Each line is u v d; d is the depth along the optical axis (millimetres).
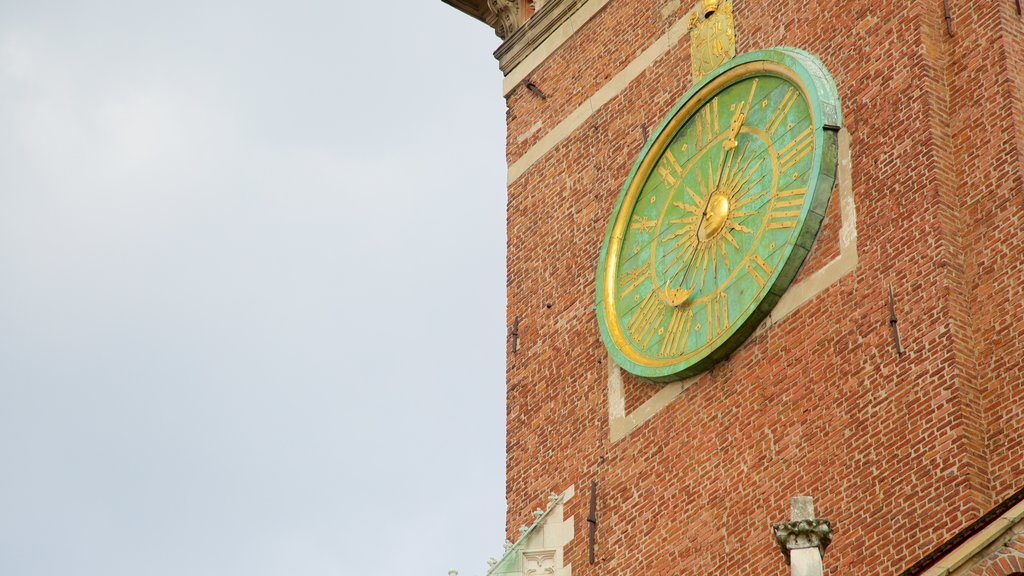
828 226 32375
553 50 39969
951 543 25391
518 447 36938
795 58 33719
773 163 33656
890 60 32438
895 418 30297
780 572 31094
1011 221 30375
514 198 39531
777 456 31781
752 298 32969
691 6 36781
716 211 34312
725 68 34875
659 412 34156
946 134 31578
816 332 31906
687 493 33094
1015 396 29375
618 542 34000
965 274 30625
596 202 37375
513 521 36344
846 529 30297
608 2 38938
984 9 31797
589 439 35406
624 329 35375
